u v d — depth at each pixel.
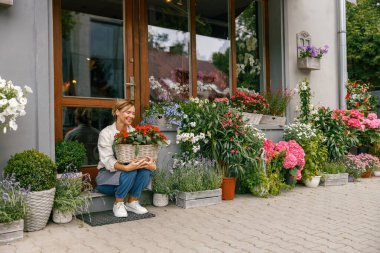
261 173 4.60
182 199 4.08
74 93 4.47
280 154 4.87
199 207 4.09
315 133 5.60
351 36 13.58
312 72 6.59
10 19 3.46
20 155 3.20
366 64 13.53
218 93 5.91
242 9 6.18
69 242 2.89
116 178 3.54
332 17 6.99
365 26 13.60
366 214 3.77
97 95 4.66
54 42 4.32
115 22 4.86
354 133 6.30
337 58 7.05
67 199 3.40
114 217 3.58
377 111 8.90
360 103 7.33
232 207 4.08
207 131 4.47
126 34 4.93
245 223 3.44
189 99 5.03
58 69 4.33
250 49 6.26
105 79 4.74
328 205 4.18
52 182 3.26
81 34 4.57
